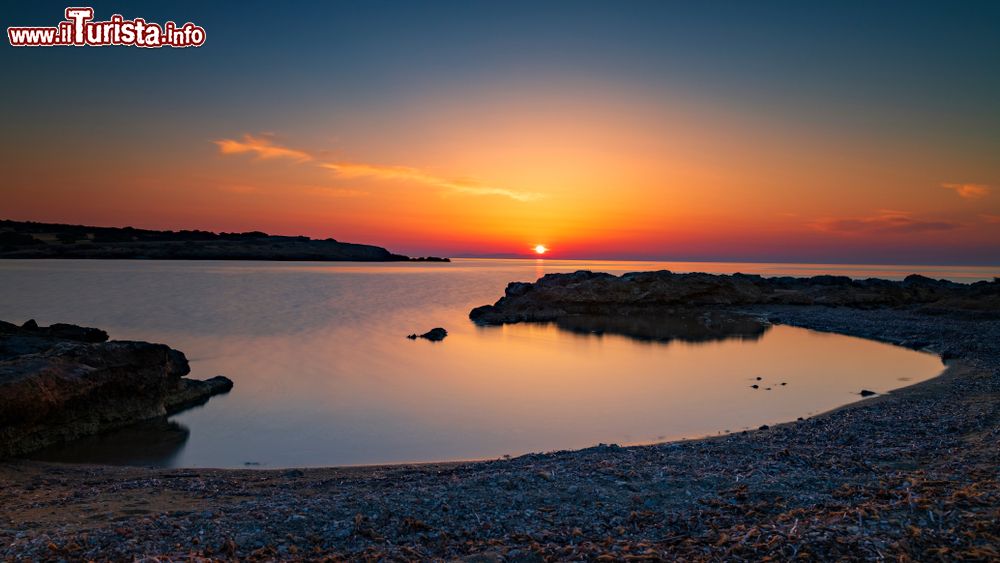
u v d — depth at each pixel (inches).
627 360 1302.9
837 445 583.5
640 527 362.3
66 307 2340.1
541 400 918.4
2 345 901.2
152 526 362.9
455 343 1576.0
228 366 1221.7
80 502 444.5
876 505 361.4
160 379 836.6
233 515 381.7
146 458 652.1
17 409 649.6
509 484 439.8
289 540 343.9
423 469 577.6
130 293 2997.0
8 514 403.5
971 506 345.7
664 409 854.5
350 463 631.8
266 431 756.0
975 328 1608.0
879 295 2453.2
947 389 869.2
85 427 733.3
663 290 2529.5
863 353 1380.4
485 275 6240.2
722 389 991.6
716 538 336.8
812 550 304.2
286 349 1453.0
